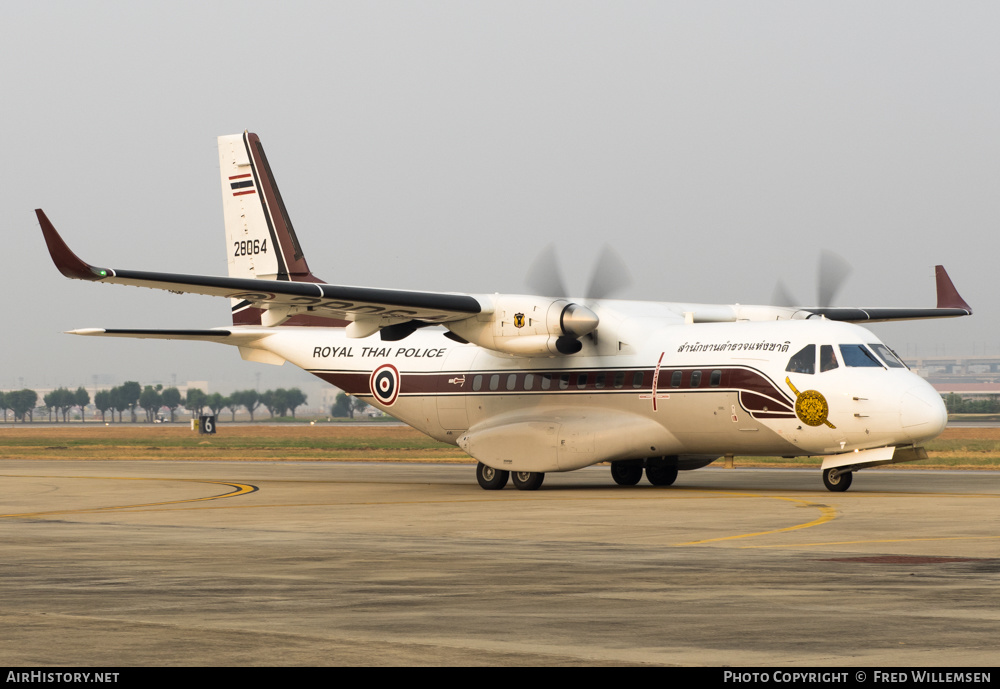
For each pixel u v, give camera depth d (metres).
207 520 70.38
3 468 144.50
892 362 88.81
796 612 35.66
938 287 123.00
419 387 108.44
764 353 90.19
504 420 102.94
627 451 95.94
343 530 63.66
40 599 39.28
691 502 80.12
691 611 36.00
